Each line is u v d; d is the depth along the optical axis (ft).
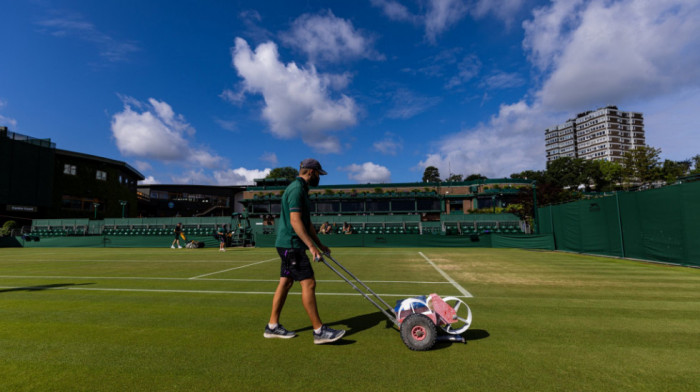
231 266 35.50
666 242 33.50
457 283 22.50
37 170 132.26
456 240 70.13
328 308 15.20
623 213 40.32
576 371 8.21
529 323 12.59
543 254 50.08
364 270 30.50
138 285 22.34
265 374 8.12
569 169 263.49
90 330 11.96
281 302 10.87
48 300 17.39
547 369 8.34
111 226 108.78
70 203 153.99
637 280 23.45
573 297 17.54
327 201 145.59
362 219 96.89
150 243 81.66
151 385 7.59
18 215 128.36
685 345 10.10
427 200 140.77
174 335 11.31
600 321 12.87
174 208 263.70
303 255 10.44
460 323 12.62
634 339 10.69
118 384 7.66
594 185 250.98
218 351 9.73
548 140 573.33
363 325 12.43
